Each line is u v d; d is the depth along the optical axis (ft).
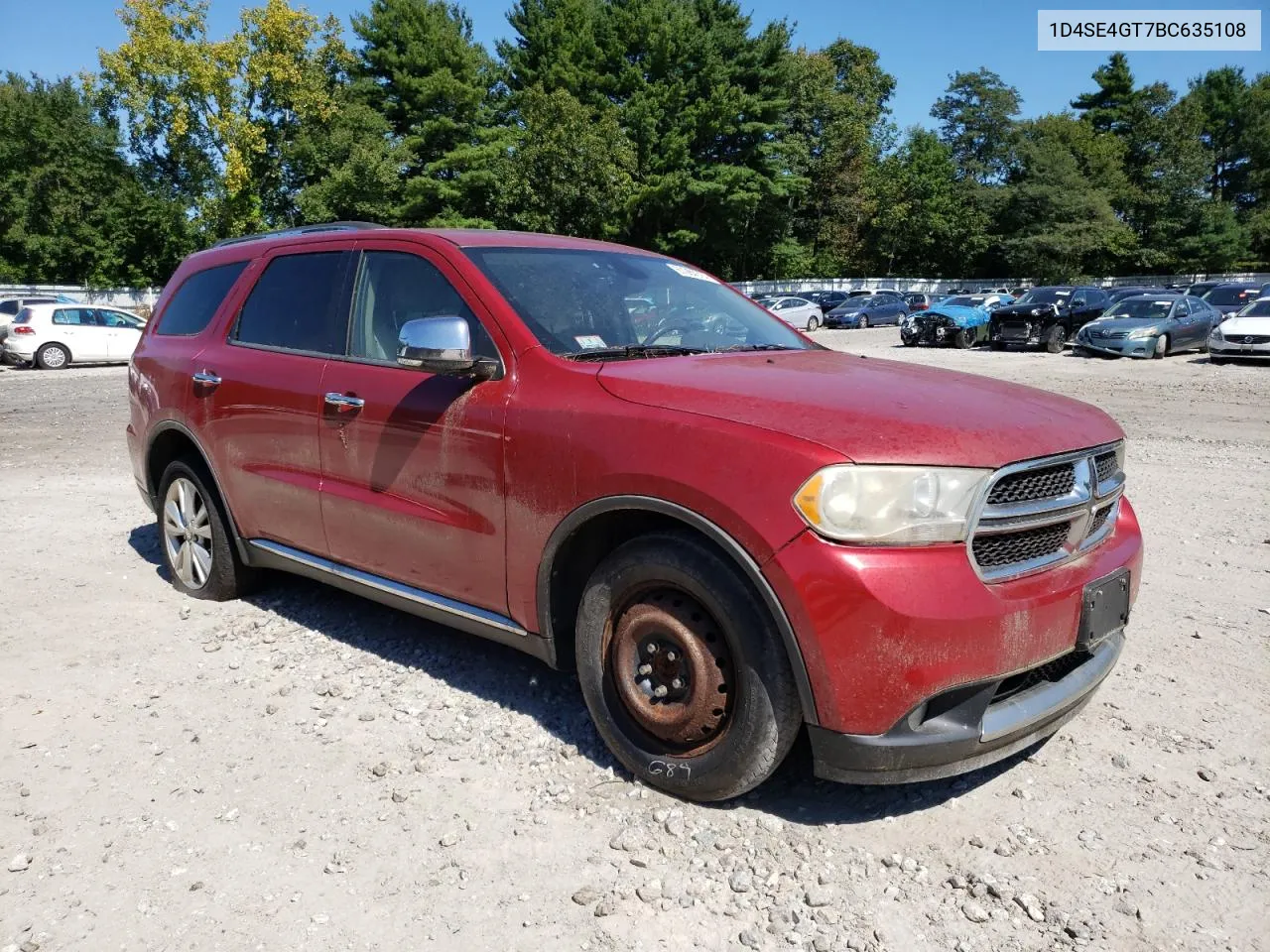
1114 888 8.22
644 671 9.49
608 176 149.79
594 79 169.48
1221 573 17.08
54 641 14.01
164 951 7.45
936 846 8.85
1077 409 10.23
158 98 150.30
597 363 10.32
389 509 11.67
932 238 229.25
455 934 7.65
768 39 176.96
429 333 10.18
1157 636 14.05
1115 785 9.91
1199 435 33.78
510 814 9.36
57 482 26.37
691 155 172.35
